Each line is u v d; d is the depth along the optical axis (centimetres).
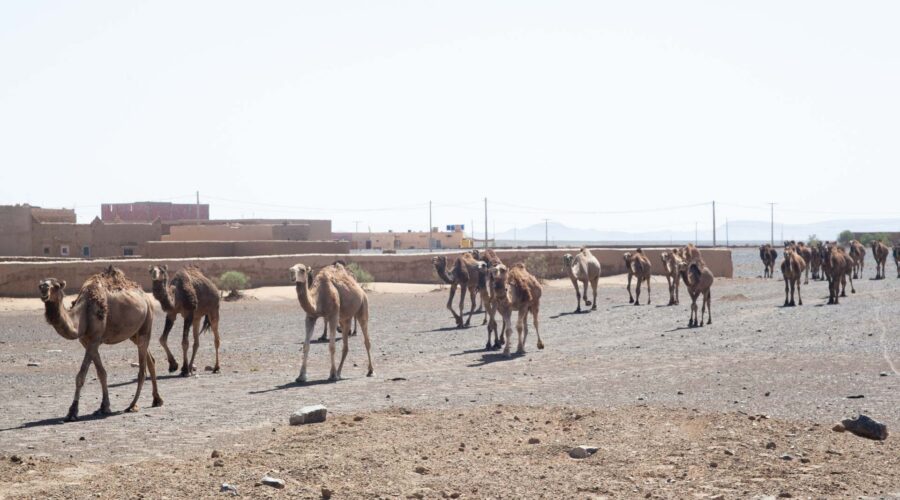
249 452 1032
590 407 1321
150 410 1379
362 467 946
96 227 6506
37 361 2103
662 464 933
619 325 2711
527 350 2156
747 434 1059
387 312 3419
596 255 5525
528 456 997
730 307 3228
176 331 2806
